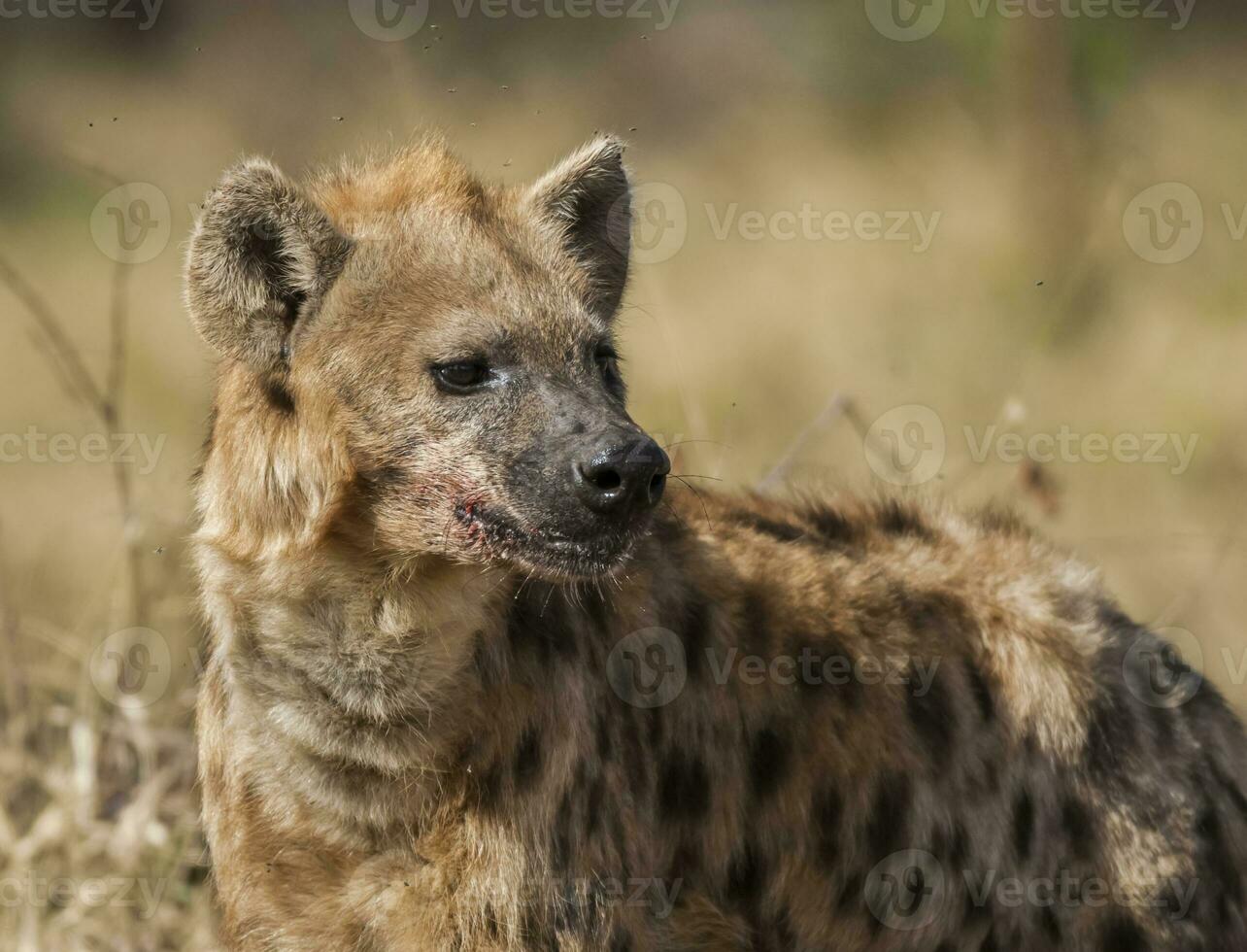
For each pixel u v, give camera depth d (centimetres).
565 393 877
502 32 3406
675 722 915
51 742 1261
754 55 3469
